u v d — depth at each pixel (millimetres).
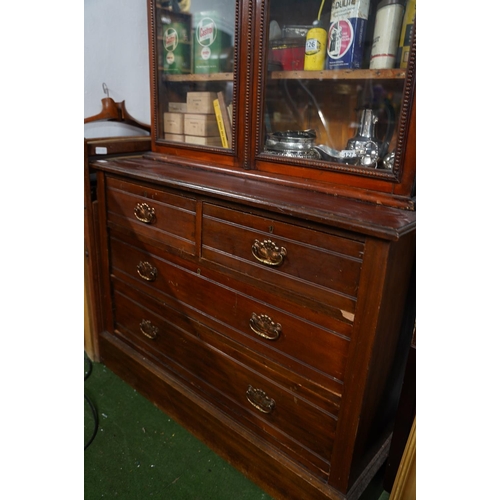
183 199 1101
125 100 1709
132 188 1261
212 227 1048
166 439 1291
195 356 1243
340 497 945
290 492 1045
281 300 951
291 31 1116
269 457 1071
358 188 966
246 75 1104
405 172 886
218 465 1207
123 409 1406
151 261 1284
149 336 1387
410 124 864
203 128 1309
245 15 1066
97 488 1119
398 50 944
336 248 817
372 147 1038
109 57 1658
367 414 914
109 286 1506
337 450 936
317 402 949
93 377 1558
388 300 810
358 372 848
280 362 1001
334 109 1145
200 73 1306
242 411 1149
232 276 1034
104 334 1583
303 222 853
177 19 1325
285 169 1099
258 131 1133
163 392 1362
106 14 1606
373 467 1032
